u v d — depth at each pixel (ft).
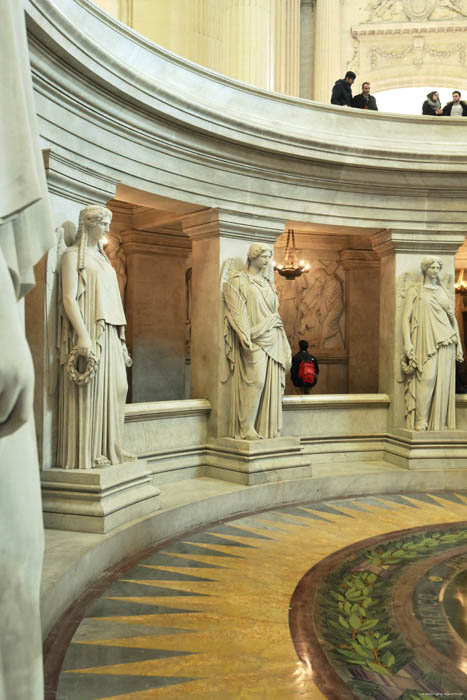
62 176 17.81
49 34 15.80
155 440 23.08
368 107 31.68
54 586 12.94
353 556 17.57
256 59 33.78
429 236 27.94
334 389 37.37
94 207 17.98
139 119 20.53
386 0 54.08
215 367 24.44
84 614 13.55
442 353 27.17
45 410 17.17
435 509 23.04
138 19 38.99
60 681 10.80
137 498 18.03
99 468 17.38
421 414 27.12
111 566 16.35
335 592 14.94
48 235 4.53
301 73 53.78
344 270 37.52
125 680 10.85
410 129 27.68
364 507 23.29
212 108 22.07
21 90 4.09
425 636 12.55
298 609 13.97
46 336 17.28
